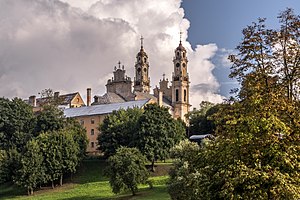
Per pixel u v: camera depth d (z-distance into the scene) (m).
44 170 96.50
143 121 102.31
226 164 25.52
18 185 94.06
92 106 148.25
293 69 31.30
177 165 67.81
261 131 25.38
